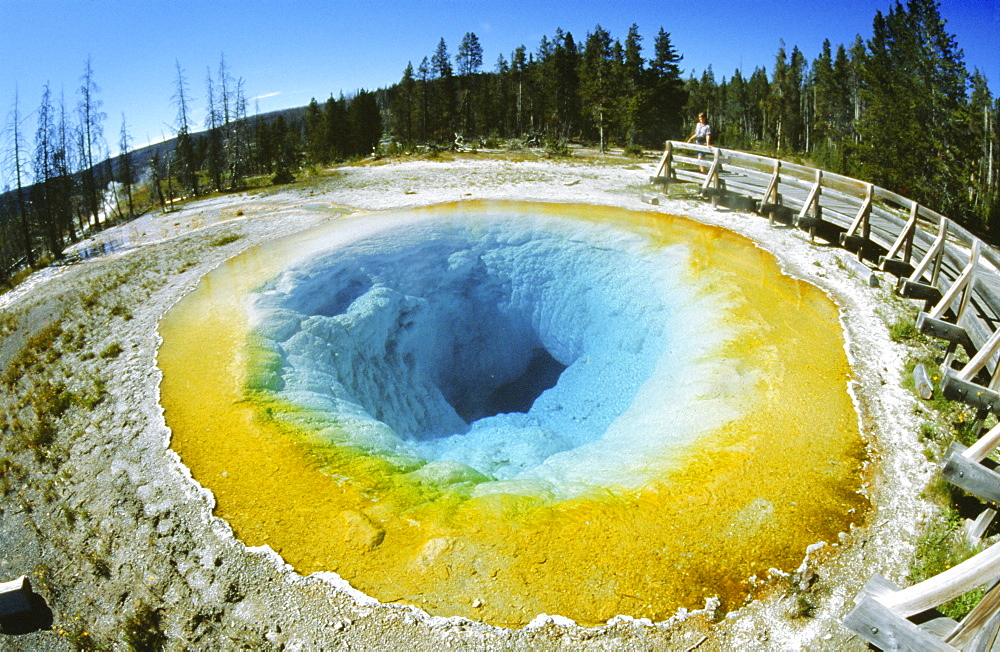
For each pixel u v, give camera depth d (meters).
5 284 20.22
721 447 8.03
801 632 5.61
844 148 36.16
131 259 17.12
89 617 6.43
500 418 12.73
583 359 13.20
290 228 17.38
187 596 6.33
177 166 40.31
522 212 16.94
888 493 7.18
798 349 10.11
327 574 6.38
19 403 10.34
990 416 8.09
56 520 7.71
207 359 10.58
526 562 6.38
